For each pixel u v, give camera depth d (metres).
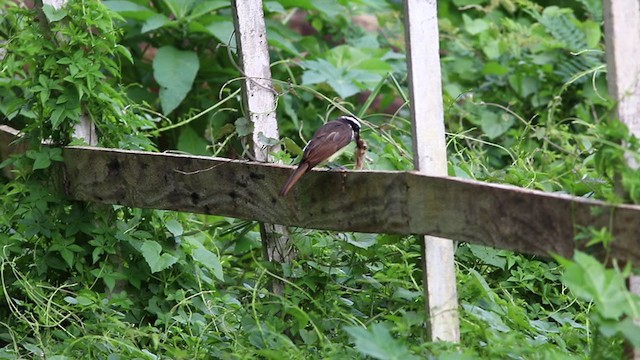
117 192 10.30
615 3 6.90
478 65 16.92
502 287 9.95
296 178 8.52
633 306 6.46
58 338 10.04
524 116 16.28
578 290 6.58
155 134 11.95
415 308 9.03
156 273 10.49
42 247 10.66
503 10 18.23
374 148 12.55
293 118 15.52
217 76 16.23
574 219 6.98
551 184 10.41
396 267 9.34
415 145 8.07
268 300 9.92
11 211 10.75
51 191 10.74
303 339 8.80
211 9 15.89
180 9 15.91
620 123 6.77
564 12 16.59
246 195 9.33
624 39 6.95
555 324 9.78
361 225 8.44
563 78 16.02
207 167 9.56
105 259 10.53
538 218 7.21
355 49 16.39
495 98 16.41
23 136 10.86
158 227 10.60
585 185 8.87
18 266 10.66
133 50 16.42
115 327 9.58
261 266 9.66
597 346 7.35
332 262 9.77
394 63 17.66
